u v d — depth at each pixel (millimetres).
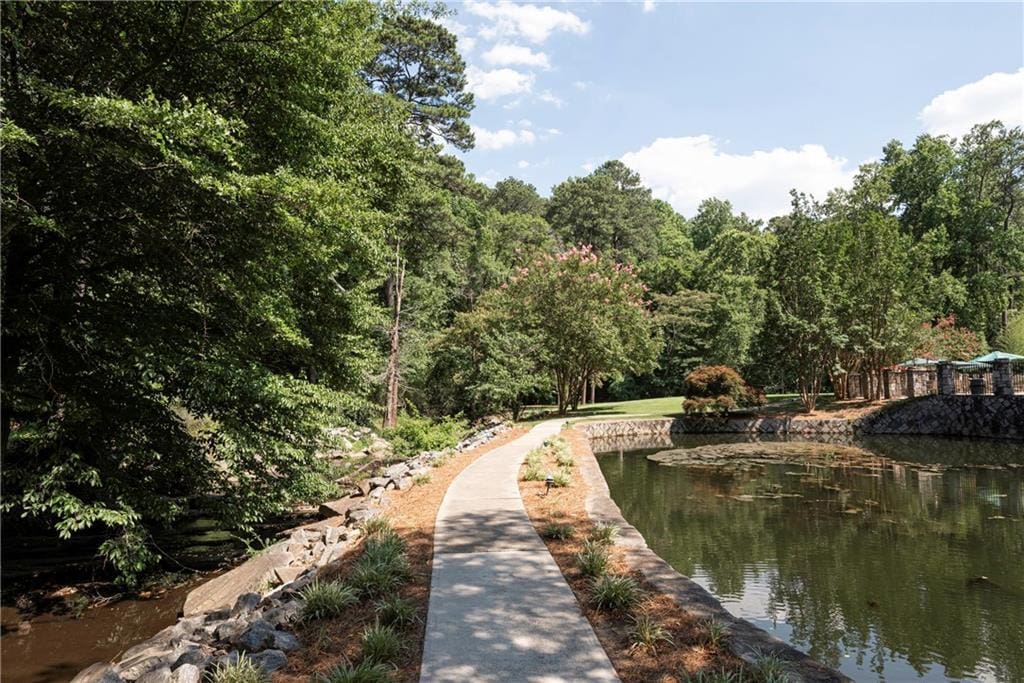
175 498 10586
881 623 6238
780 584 7449
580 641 4055
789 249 27141
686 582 5164
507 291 29609
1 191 6816
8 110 6941
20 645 6668
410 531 7094
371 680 3494
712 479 14617
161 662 4180
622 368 30297
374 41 14711
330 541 7797
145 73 8391
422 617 4477
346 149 12102
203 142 7258
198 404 10234
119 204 8297
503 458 13508
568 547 6301
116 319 9430
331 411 12766
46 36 7910
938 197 38375
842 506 11562
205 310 9547
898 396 27250
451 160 30625
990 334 38688
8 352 8594
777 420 25453
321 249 9062
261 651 4043
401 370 26094
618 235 57906
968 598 6902
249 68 9516
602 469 16453
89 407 8711
